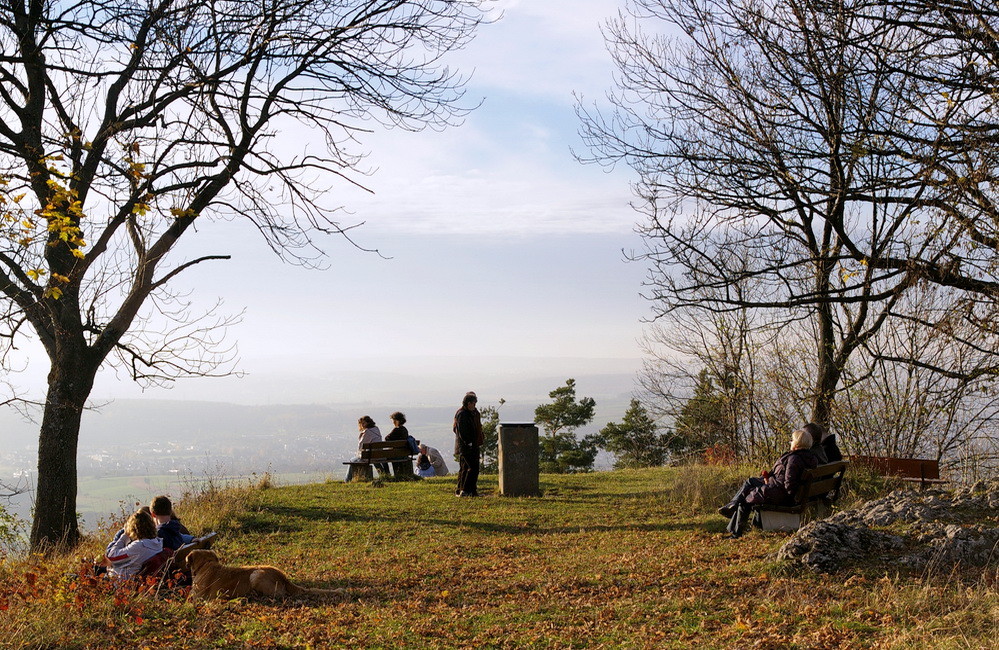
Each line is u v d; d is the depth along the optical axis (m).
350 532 12.41
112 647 6.30
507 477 15.48
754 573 8.12
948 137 11.37
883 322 16.27
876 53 11.21
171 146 12.89
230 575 8.12
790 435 17.03
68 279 10.55
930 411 15.69
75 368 12.78
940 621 6.21
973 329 12.74
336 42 13.41
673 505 13.57
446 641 6.64
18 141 12.35
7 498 11.38
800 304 13.24
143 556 8.24
